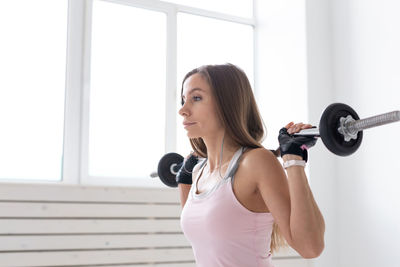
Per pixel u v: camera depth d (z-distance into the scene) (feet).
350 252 9.84
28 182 8.98
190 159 5.06
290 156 3.46
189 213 3.94
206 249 3.81
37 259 8.13
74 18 9.68
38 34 9.46
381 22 9.54
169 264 9.08
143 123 10.21
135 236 8.89
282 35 11.06
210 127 4.10
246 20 11.72
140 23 10.45
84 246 8.50
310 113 10.28
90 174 9.64
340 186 10.20
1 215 7.99
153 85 10.41
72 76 9.52
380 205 9.27
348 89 10.20
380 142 9.35
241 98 4.02
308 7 10.58
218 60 11.39
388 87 9.28
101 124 9.84
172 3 10.80
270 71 11.28
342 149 3.49
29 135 9.18
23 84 9.23
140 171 10.09
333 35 10.68
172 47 10.66
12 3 9.33
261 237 3.74
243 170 3.70
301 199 3.31
